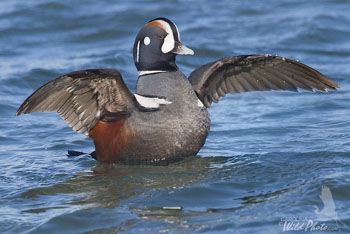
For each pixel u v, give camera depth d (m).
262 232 8.45
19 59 19.42
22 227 8.88
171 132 10.93
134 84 17.58
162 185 10.39
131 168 11.36
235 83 12.44
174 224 8.80
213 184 10.34
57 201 9.88
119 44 21.12
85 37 21.70
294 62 11.51
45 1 24.33
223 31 22.00
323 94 16.50
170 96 11.10
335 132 13.21
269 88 12.28
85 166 11.69
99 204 9.64
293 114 14.94
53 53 20.08
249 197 9.72
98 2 24.83
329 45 20.83
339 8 24.31
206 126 11.36
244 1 25.34
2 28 22.02
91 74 10.32
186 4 24.81
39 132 14.06
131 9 23.95
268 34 21.69
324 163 11.12
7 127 14.33
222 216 9.02
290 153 11.96
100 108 11.06
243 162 11.55
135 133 10.91
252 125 14.22
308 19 22.81
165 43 11.31
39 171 11.46
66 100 10.84
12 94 16.66
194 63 19.72
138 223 8.89
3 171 11.49
